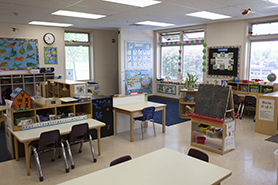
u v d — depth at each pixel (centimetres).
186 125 596
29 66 770
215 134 420
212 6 494
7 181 325
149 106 519
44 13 558
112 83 988
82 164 377
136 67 935
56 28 812
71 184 194
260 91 650
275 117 501
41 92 629
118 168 222
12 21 676
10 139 395
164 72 997
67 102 418
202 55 850
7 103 380
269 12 570
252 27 700
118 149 439
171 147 447
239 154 411
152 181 197
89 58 925
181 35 887
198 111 443
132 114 474
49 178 333
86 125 374
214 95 427
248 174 340
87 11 536
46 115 408
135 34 916
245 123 606
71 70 883
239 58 711
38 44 781
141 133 535
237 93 693
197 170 218
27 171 341
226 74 748
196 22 728
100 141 453
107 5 476
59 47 825
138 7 497
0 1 435
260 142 468
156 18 643
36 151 334
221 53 754
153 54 994
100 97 502
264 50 686
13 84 726
